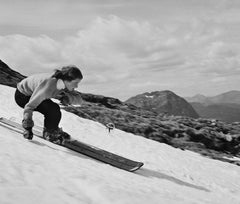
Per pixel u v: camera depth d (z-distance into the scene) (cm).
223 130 4381
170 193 511
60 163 496
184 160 2111
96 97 4575
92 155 694
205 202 549
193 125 4325
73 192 352
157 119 4341
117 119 3494
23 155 481
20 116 1892
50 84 627
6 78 4656
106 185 406
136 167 682
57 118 677
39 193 322
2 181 336
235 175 2028
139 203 365
